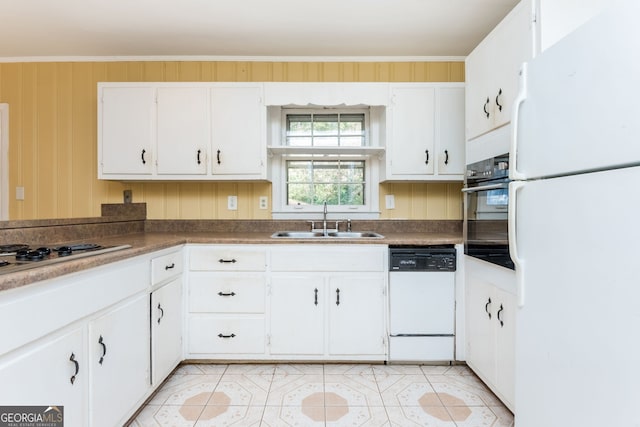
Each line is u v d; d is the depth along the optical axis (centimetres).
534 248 112
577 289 93
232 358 217
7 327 92
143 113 242
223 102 242
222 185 275
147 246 167
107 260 134
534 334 113
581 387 92
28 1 196
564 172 98
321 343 216
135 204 270
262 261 216
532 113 113
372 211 276
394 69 273
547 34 136
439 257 213
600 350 86
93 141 270
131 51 261
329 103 243
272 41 246
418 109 245
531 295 114
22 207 270
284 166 279
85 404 123
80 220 198
